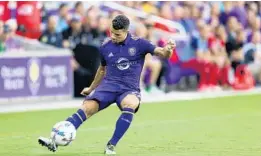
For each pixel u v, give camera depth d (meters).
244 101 54.34
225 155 29.36
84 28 55.41
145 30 57.25
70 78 54.00
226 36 61.94
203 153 29.89
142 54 28.62
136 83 28.78
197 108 49.91
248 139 34.31
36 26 54.78
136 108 28.48
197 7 61.59
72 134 27.67
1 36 52.97
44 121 43.66
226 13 62.88
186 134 36.47
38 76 52.22
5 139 35.47
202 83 60.66
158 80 58.28
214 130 38.06
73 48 55.06
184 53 59.22
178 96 57.25
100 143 33.41
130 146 32.06
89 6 56.47
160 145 32.41
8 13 54.00
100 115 46.31
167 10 59.78
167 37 58.94
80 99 55.00
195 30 60.09
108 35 56.47
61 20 55.34
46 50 53.84
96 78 29.69
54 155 29.58
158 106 51.09
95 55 55.38
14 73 51.06
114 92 28.45
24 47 54.12
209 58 60.38
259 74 64.38
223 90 61.53
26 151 30.98
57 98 53.41
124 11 58.00
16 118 45.06
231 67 62.03
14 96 51.16
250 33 63.84
